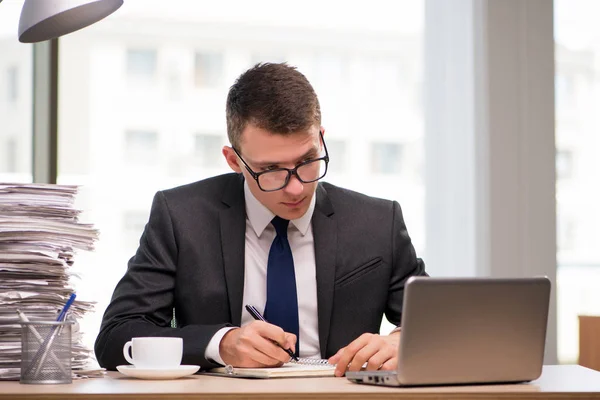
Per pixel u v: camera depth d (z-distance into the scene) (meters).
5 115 3.10
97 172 3.42
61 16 1.65
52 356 1.29
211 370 1.50
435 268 3.60
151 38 3.61
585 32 3.61
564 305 3.51
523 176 3.51
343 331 1.85
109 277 3.19
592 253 3.54
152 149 3.59
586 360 2.49
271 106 1.62
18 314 1.44
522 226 3.49
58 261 1.48
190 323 1.81
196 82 3.68
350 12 3.73
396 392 1.18
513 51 3.53
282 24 3.71
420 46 3.69
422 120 3.68
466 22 3.57
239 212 1.87
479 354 1.28
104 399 1.13
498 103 3.50
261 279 1.86
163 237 1.85
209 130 3.68
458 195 3.57
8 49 3.10
